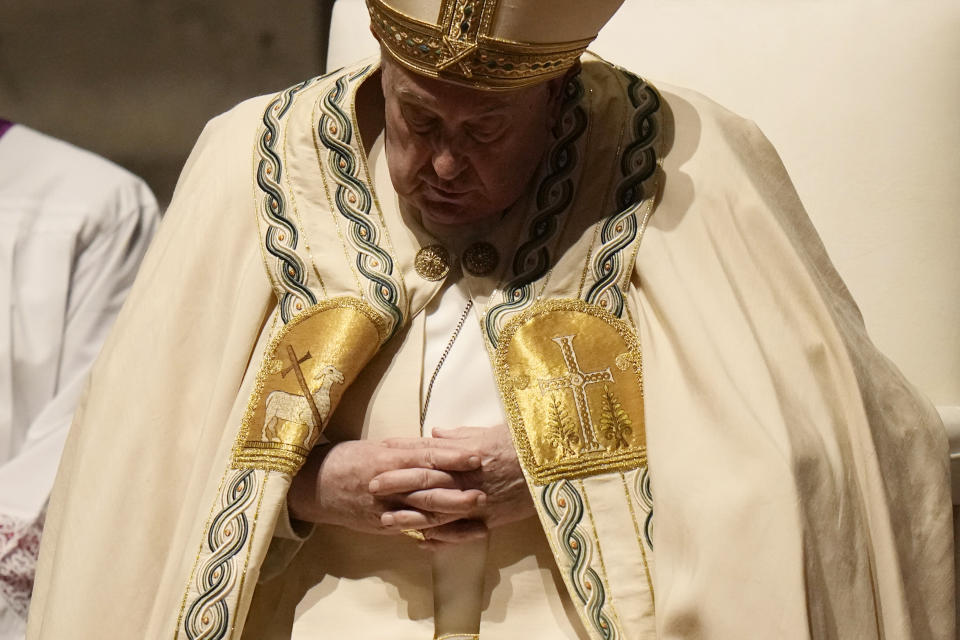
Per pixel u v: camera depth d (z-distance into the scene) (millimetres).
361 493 5934
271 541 6168
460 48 5562
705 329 5891
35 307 10461
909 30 7828
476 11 5516
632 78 6668
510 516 5969
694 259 6121
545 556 6102
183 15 12758
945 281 7594
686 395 5801
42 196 10859
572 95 6520
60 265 10578
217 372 6352
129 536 6176
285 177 6543
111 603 6102
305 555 6379
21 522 9031
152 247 6773
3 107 12992
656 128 6465
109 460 6250
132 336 6449
